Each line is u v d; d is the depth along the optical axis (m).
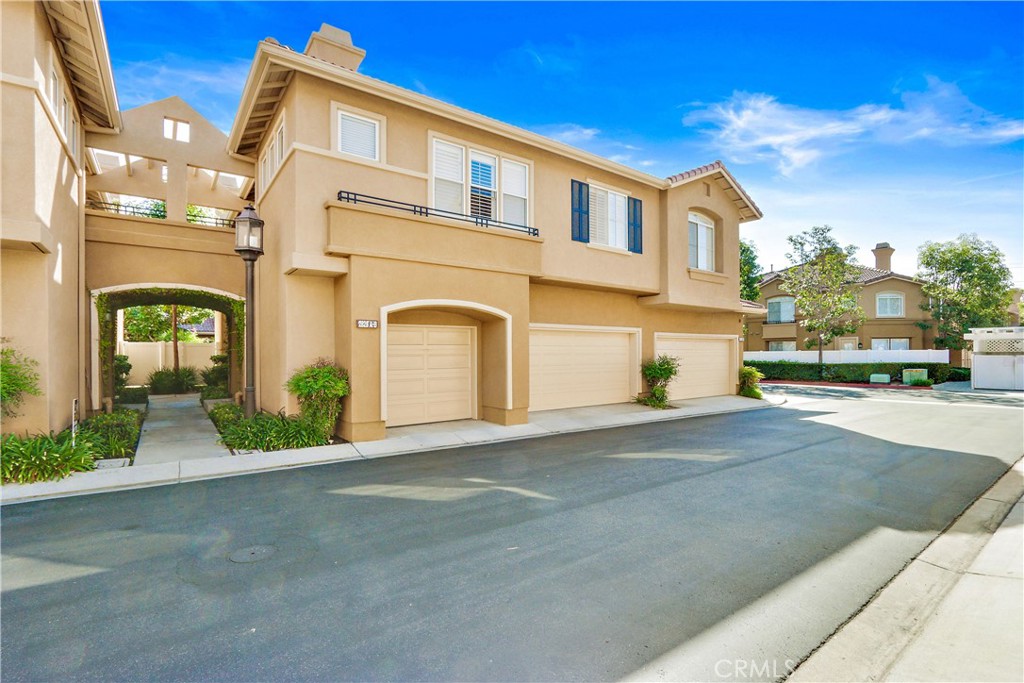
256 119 11.27
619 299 14.93
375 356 9.64
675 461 8.25
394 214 9.82
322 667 2.94
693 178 15.37
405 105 10.44
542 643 3.18
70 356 9.88
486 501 6.09
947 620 3.52
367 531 5.10
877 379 25.03
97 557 4.46
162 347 22.06
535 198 12.38
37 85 7.59
